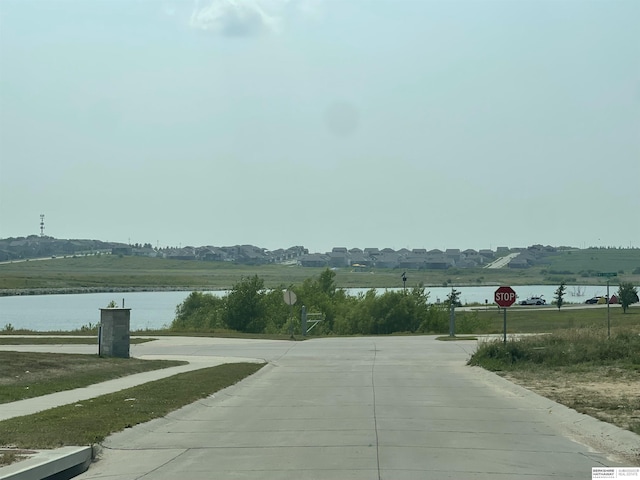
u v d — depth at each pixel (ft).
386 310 185.47
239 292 191.21
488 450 35.81
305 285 204.33
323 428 42.29
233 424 44.09
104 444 36.96
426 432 40.83
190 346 115.24
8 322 222.48
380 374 74.28
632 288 244.63
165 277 600.80
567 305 321.32
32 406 49.37
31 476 29.37
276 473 30.86
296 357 95.61
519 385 62.80
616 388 60.23
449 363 86.69
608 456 34.68
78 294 479.41
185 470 31.86
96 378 65.98
